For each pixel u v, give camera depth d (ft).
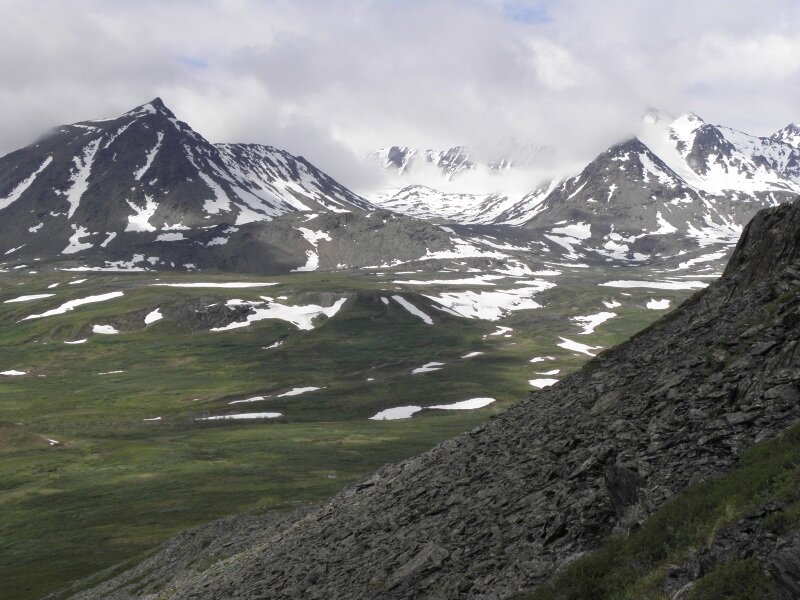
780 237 132.16
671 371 106.32
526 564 77.87
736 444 75.66
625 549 67.77
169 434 551.18
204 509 329.52
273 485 372.17
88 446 498.69
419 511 114.11
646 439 87.30
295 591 106.63
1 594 234.38
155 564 216.54
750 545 56.34
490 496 102.27
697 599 54.29
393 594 86.53
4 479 413.18
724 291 139.54
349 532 123.75
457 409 622.13
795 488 58.90
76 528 316.81
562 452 102.89
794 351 86.02
